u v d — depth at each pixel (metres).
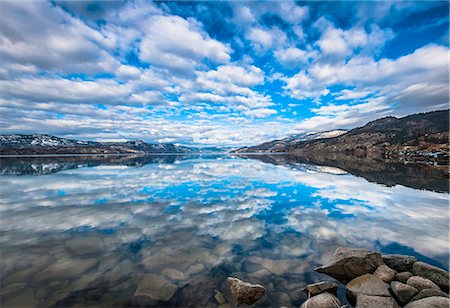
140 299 4.97
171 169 34.78
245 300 4.93
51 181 21.78
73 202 13.38
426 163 44.59
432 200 13.96
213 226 9.45
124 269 6.15
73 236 8.37
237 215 10.97
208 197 14.79
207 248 7.45
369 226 9.46
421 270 5.66
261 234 8.64
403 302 4.82
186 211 11.59
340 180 22.22
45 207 12.29
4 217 10.54
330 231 8.94
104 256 6.86
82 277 5.76
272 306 4.84
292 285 5.57
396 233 8.71
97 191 16.69
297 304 4.93
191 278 5.77
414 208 12.17
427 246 7.59
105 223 9.77
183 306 4.79
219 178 23.89
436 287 5.01
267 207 12.41
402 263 6.07
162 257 6.82
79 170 33.34
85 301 4.90
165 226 9.42
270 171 30.98
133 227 9.30
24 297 5.00
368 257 5.99
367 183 20.31
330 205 12.85
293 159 64.38
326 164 43.53
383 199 14.27
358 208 12.23
